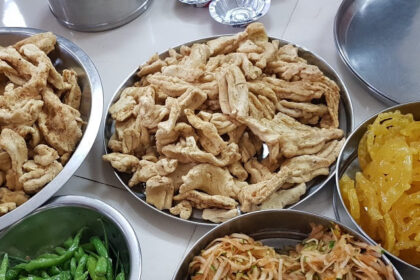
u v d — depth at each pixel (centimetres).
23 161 60
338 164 58
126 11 82
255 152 63
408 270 52
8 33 74
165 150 61
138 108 65
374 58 70
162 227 60
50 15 86
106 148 65
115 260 59
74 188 63
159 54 74
